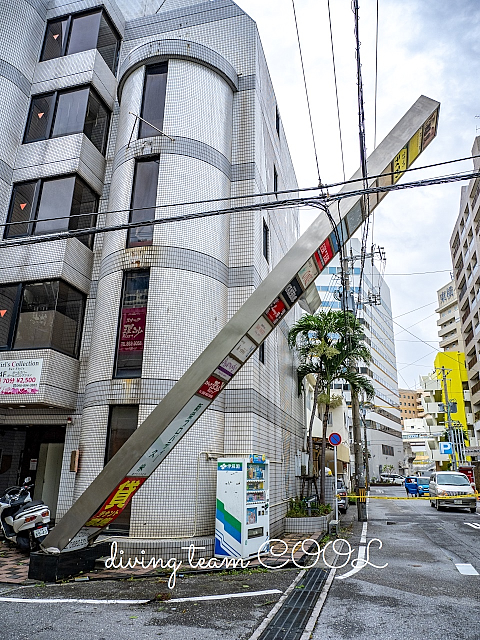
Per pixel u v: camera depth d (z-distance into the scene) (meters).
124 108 12.60
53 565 7.15
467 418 54.41
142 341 10.28
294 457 16.53
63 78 13.79
